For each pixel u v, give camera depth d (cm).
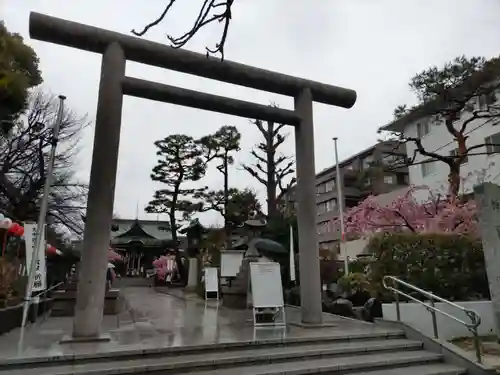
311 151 870
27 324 857
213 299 1609
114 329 754
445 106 1575
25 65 1714
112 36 725
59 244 1941
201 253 2178
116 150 693
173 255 3186
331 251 1917
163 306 1316
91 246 644
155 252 3703
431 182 2183
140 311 1147
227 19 415
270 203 2028
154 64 763
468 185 1909
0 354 511
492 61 1387
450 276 1025
